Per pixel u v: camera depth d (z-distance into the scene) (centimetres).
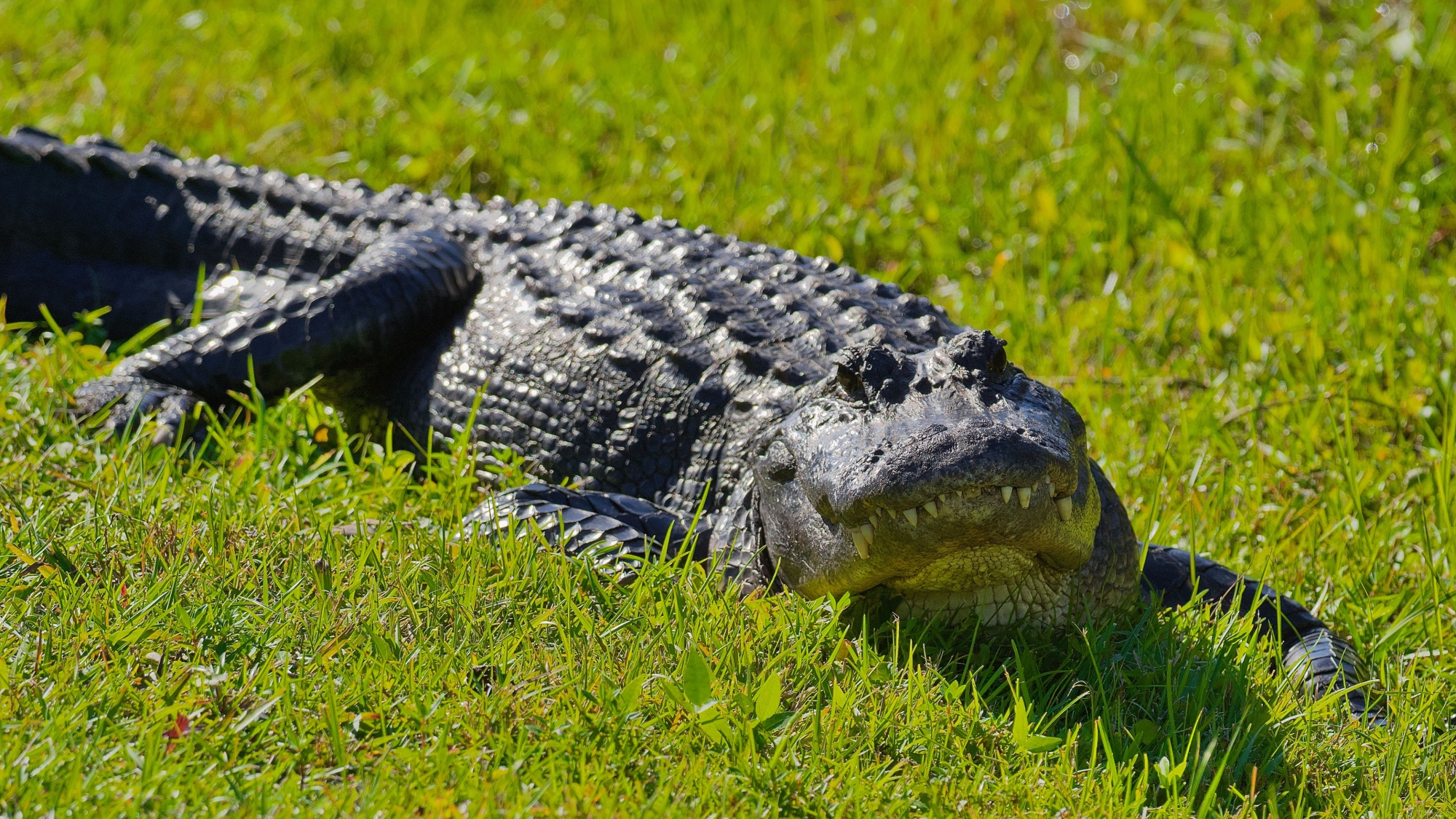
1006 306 1797
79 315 1541
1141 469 1412
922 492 845
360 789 726
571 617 938
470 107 2316
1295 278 1861
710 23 2702
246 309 1483
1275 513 1344
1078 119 2280
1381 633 1160
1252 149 2180
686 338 1290
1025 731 839
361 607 923
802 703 870
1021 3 2669
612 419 1275
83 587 924
